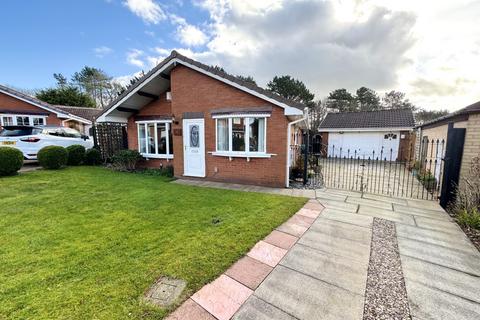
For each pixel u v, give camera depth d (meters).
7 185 6.89
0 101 13.33
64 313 2.08
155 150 10.66
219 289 2.48
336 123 19.89
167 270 2.77
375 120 18.69
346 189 7.25
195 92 8.20
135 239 3.57
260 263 3.01
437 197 6.12
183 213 4.74
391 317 2.17
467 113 5.32
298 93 27.72
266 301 2.33
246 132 7.53
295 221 4.48
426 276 2.80
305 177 7.85
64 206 5.12
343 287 2.57
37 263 2.88
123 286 2.46
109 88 35.56
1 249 3.22
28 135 10.00
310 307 2.27
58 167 9.88
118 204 5.31
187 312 2.15
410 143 13.52
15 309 2.12
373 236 3.88
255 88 6.97
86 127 21.08
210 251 3.23
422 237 3.87
